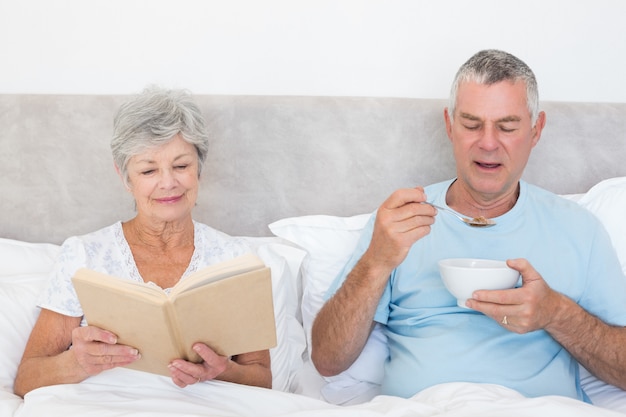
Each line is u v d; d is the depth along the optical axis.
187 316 1.18
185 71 2.02
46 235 1.92
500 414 1.14
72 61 2.00
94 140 1.90
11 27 1.98
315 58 2.03
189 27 2.00
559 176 1.97
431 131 1.94
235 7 2.00
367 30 2.02
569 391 1.45
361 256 1.56
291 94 2.04
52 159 1.90
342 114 1.93
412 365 1.48
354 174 1.94
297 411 1.24
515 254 1.53
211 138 1.92
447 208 1.58
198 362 1.29
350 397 1.59
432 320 1.54
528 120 1.52
